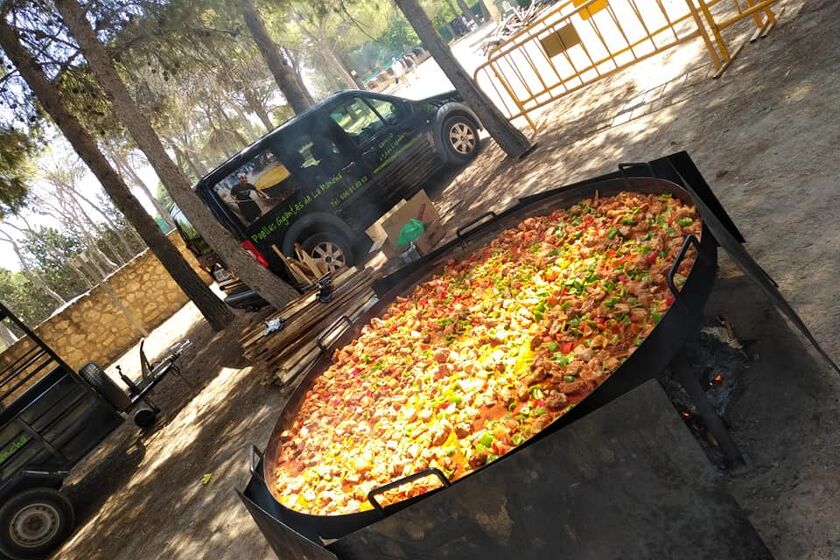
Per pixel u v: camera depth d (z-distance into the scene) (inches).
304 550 99.5
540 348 115.6
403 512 90.0
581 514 85.7
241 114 1009.5
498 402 108.1
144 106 550.9
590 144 292.0
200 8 466.3
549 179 286.5
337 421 138.2
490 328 132.9
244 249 338.0
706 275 103.9
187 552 208.1
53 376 285.6
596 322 110.5
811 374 108.1
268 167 352.2
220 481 245.1
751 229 157.6
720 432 99.2
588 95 362.0
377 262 346.0
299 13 626.2
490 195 329.4
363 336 172.1
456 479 97.4
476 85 350.3
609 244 133.2
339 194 371.2
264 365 273.6
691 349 115.3
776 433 103.0
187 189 321.1
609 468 83.2
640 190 146.9
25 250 1545.3
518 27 661.9
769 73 228.2
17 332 1243.8
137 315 783.1
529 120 370.6
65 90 486.3
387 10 1068.5
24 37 422.6
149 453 341.1
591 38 471.2
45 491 279.9
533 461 83.9
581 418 81.6
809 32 232.4
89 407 292.5
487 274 160.7
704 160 207.2
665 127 251.6
